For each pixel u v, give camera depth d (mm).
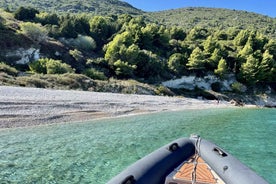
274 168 11930
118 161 12188
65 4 197625
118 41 68375
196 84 70312
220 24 190375
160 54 78062
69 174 10445
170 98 46812
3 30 52312
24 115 20188
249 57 75500
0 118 18688
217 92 69375
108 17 102312
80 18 81312
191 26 182750
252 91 75000
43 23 74750
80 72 53969
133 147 14609
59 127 18969
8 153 12609
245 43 94688
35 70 46094
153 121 24078
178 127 21469
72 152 13227
